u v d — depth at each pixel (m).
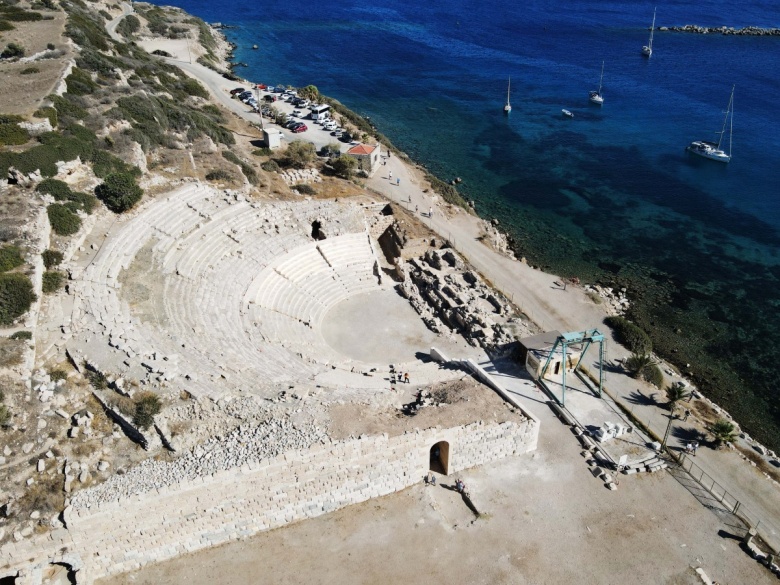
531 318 65.69
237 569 38.72
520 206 95.62
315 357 55.94
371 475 42.91
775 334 67.19
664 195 98.75
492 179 104.62
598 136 122.94
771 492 45.59
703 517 43.03
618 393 55.03
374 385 51.94
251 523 40.59
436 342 61.00
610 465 46.91
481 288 68.31
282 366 51.69
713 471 47.16
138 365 44.09
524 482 45.41
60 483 37.53
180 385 43.53
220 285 59.06
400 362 57.62
